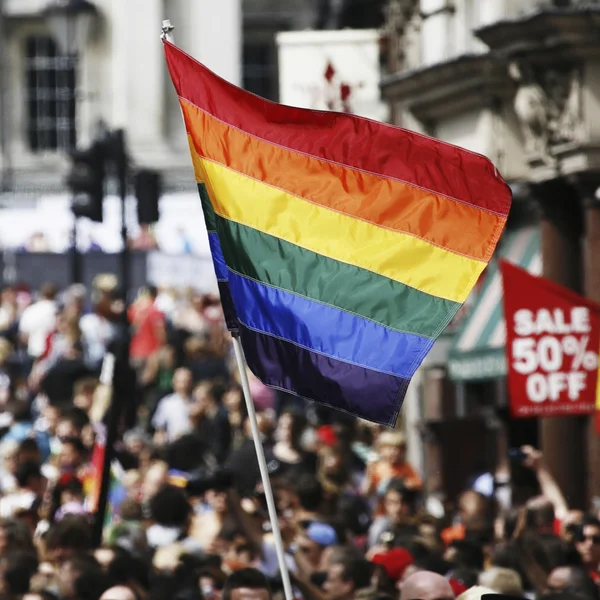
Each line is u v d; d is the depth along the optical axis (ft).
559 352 112.98
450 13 174.81
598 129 145.28
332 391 68.54
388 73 194.08
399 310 68.85
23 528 95.76
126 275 176.04
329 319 68.74
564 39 143.54
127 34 424.87
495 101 155.02
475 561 94.89
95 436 136.46
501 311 158.71
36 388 204.95
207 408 166.30
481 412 165.68
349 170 69.72
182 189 364.17
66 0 267.18
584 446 143.95
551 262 150.71
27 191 397.80
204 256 280.10
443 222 69.46
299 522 98.48
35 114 424.46
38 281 279.08
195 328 241.76
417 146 69.72
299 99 189.67
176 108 426.51
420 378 177.17
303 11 439.22
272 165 69.41
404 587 73.72
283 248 68.95
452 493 156.87
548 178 149.59
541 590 87.81
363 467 151.33
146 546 99.30
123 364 131.23
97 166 187.52
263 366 68.59
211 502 101.55
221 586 88.58
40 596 82.94
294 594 89.30
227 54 427.33
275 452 126.93
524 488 112.47
